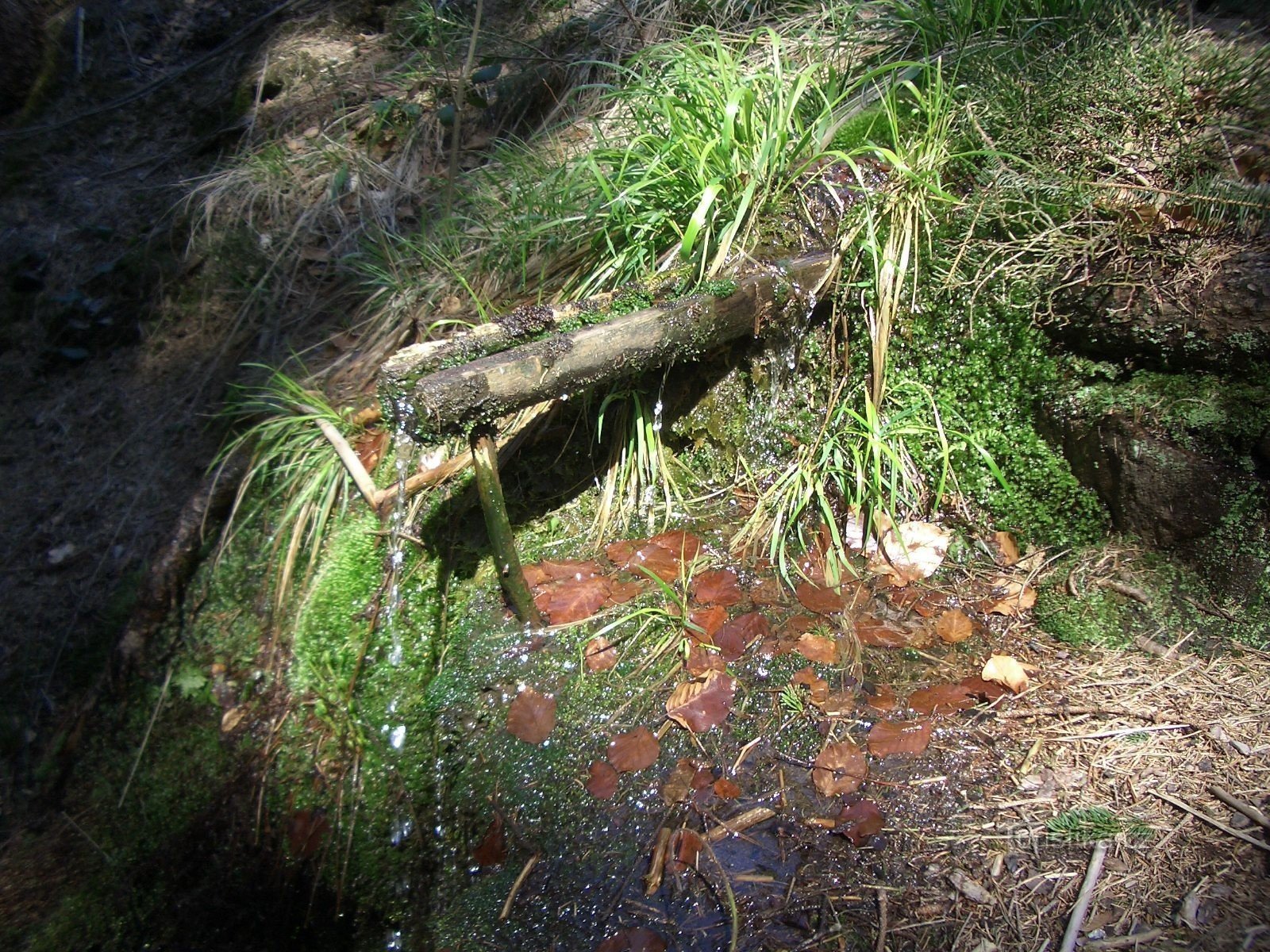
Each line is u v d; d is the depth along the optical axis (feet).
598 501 9.49
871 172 9.65
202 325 11.96
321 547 8.99
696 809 7.39
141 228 13.23
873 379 9.18
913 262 9.16
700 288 8.52
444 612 8.80
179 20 16.66
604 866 7.23
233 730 8.39
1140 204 8.69
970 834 6.96
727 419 9.59
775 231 9.35
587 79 12.85
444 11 14.75
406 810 7.82
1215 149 8.91
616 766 7.68
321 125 13.60
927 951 6.36
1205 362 8.15
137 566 10.14
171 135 14.83
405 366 7.36
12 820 8.92
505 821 7.60
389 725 8.16
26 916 8.14
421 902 7.51
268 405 10.09
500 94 13.24
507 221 10.84
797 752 7.62
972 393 9.08
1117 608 8.23
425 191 12.32
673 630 8.47
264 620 8.82
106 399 11.80
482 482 7.97
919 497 9.18
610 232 9.95
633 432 9.46
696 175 9.50
